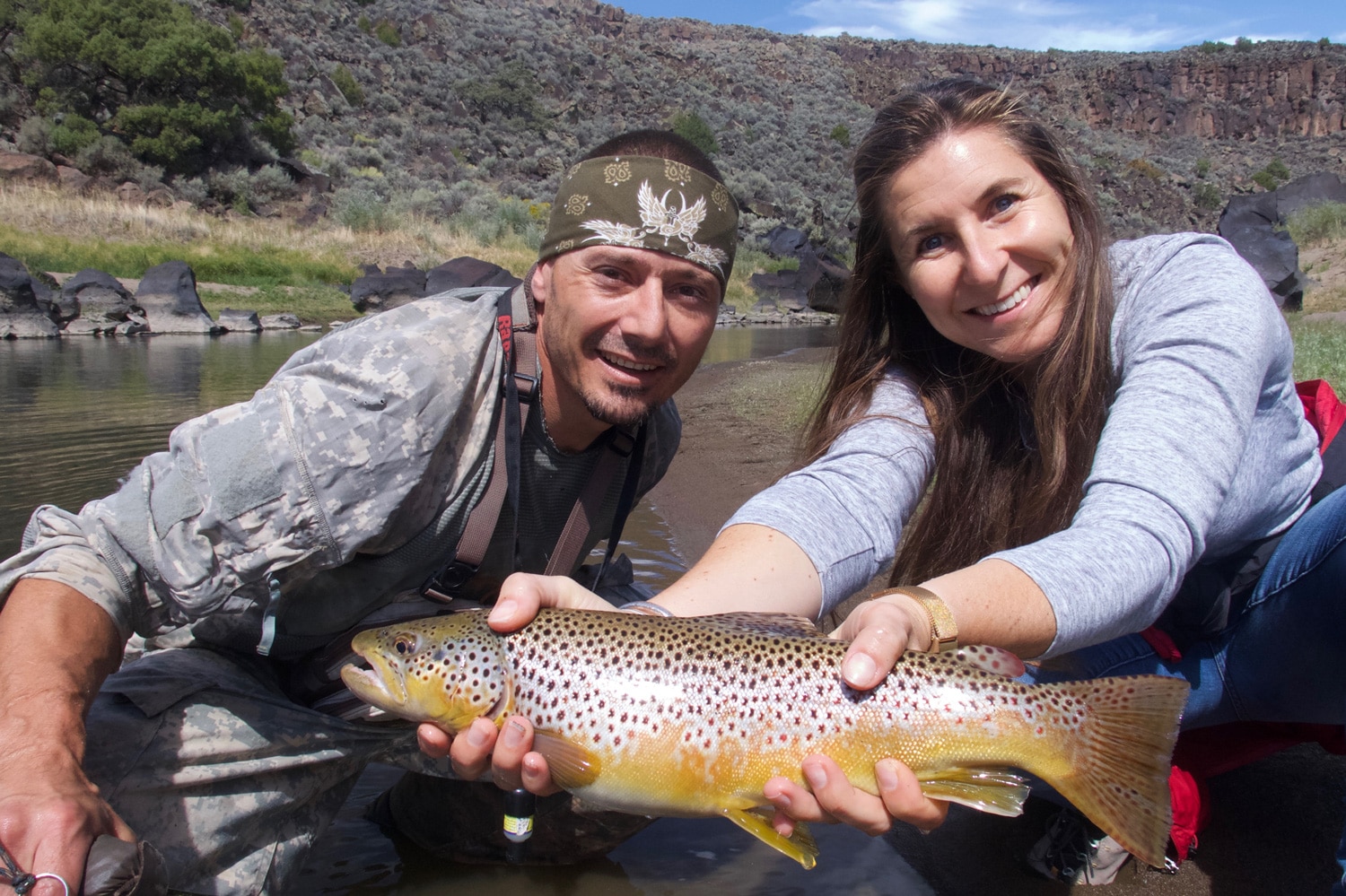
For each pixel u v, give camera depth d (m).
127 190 14.16
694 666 0.76
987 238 0.87
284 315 9.80
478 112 27.52
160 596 0.88
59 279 9.88
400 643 0.83
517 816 0.81
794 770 0.74
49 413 3.74
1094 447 0.90
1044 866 0.99
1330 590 0.87
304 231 14.60
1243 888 0.95
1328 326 4.95
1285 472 0.89
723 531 0.87
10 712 0.76
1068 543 0.72
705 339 0.96
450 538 0.94
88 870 0.72
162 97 16.44
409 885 1.03
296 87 22.70
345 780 1.01
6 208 11.73
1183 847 0.98
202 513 0.85
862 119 38.62
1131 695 0.71
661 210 0.89
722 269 0.94
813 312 14.51
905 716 0.73
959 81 0.90
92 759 0.86
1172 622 0.97
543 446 0.98
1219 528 0.88
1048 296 0.88
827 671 0.74
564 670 0.78
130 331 8.55
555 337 0.93
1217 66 46.81
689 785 0.76
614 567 1.20
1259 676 0.94
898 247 0.91
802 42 49.06
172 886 0.88
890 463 0.92
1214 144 44.44
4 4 17.22
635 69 37.00
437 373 0.88
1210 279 0.83
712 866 1.06
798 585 0.82
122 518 0.85
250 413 0.86
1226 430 0.75
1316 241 8.59
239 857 0.92
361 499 0.86
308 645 0.99
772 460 2.87
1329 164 41.59
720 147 30.50
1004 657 0.72
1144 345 0.82
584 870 1.05
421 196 17.09
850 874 1.03
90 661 0.81
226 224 13.80
